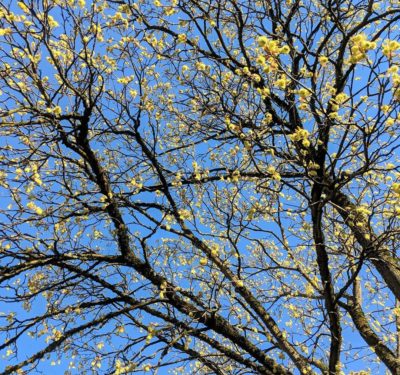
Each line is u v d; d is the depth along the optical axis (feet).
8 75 14.60
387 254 16.96
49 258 16.62
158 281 17.78
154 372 15.16
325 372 15.29
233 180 15.37
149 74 18.83
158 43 17.29
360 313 18.53
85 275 17.53
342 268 15.49
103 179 17.95
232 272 17.93
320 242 15.01
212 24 17.12
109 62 16.94
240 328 17.70
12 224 15.12
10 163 14.88
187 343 16.51
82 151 17.38
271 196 16.83
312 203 13.98
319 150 14.60
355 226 15.49
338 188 13.75
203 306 17.16
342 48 14.97
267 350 17.33
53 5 13.78
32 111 15.16
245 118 15.67
